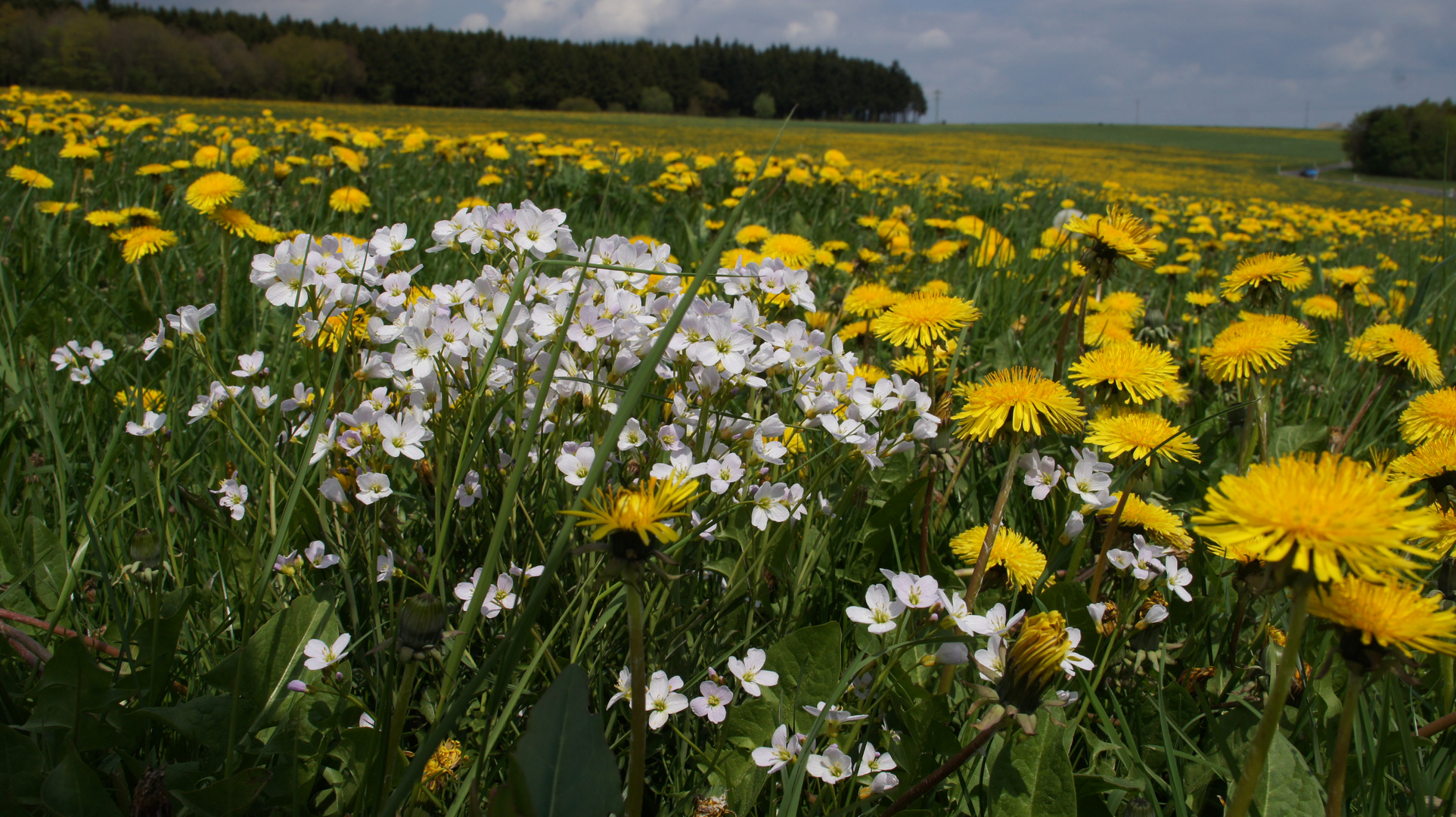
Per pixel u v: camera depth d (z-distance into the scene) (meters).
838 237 6.72
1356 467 0.98
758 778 1.39
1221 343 2.45
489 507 1.68
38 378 2.57
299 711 1.36
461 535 1.75
